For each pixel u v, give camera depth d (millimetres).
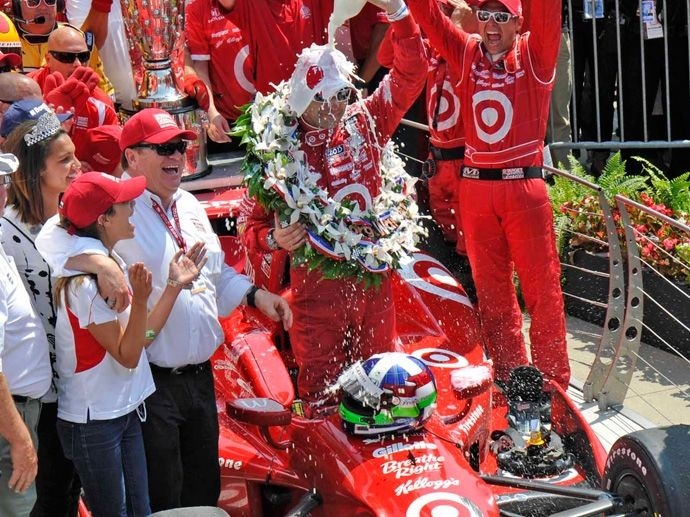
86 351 6855
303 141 8500
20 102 7258
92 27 11656
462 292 10141
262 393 8375
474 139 10289
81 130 8836
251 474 8141
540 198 10297
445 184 11602
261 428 8133
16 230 7039
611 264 11078
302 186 8359
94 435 6969
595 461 9023
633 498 7762
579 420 9438
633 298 11023
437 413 8391
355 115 8648
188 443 7742
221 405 8891
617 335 11312
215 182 10023
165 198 7531
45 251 6777
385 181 8797
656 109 15430
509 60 10008
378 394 7465
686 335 12328
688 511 7285
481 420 8609
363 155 8625
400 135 12453
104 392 6945
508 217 10320
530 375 9305
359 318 8672
